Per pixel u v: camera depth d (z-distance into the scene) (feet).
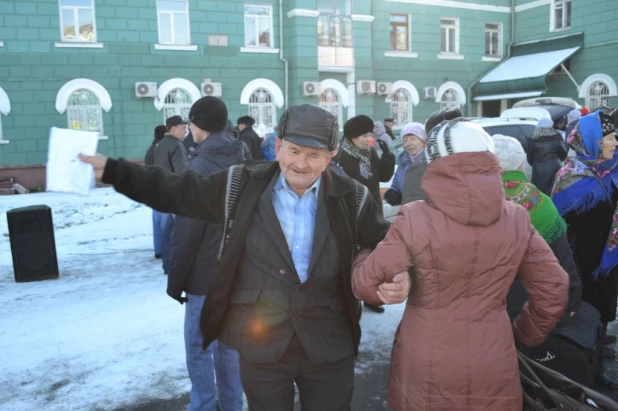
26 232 20.74
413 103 71.00
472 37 73.87
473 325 6.18
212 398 9.84
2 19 51.13
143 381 12.25
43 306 17.69
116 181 6.17
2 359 13.50
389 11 68.39
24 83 52.44
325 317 6.59
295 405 11.09
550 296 6.28
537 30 72.79
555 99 41.27
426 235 6.07
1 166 52.11
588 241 11.87
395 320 15.75
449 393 6.13
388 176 16.97
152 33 56.44
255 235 6.49
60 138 6.12
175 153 18.84
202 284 9.12
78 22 54.29
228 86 59.88
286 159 6.27
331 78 65.41
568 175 11.95
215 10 58.54
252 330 6.46
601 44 64.49
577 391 6.98
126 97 56.03
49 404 11.32
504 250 6.09
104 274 21.76
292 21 61.26
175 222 9.09
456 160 6.03
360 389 11.75
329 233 6.59
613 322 15.08
